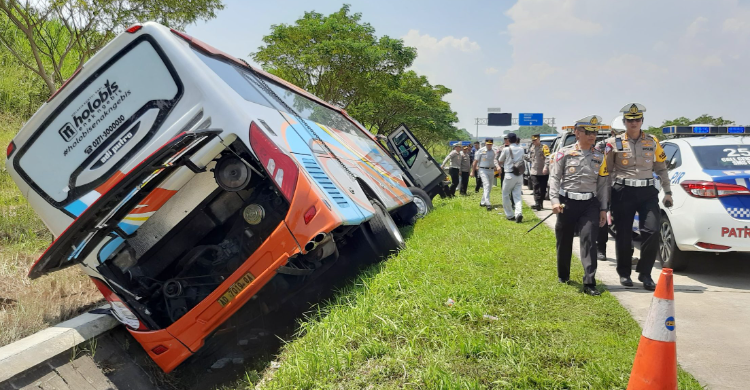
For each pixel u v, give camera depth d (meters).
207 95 4.59
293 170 4.57
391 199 8.30
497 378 3.37
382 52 24.33
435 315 4.39
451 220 10.15
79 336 4.33
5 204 8.68
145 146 4.62
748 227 5.88
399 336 4.02
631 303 5.24
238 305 4.48
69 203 4.79
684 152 6.79
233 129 4.54
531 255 7.00
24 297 5.40
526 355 3.68
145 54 4.69
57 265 4.57
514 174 10.66
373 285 5.17
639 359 3.08
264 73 7.37
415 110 36.69
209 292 4.85
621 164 5.90
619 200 5.95
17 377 3.70
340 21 24.47
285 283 5.09
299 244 4.47
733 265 7.07
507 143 10.84
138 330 4.60
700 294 5.67
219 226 5.11
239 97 4.97
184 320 4.47
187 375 4.90
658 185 6.97
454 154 17.48
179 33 5.11
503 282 5.62
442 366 3.49
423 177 13.63
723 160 6.38
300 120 6.49
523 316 4.60
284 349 4.46
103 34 10.80
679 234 6.36
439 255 6.54
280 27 23.44
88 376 4.20
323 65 23.39
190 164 4.46
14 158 4.91
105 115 4.73
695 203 6.16
